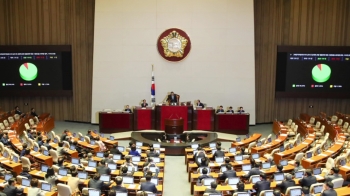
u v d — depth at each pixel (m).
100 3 20.44
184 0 20.38
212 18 20.44
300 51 20.42
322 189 9.09
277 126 18.78
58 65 20.92
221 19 20.42
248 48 20.56
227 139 18.06
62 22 21.12
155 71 20.77
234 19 20.44
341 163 11.40
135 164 11.92
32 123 18.95
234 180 10.00
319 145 13.94
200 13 20.42
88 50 21.22
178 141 16.95
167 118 18.77
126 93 20.95
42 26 21.19
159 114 18.75
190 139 17.39
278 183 9.66
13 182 8.75
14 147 14.20
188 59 20.69
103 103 21.05
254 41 20.78
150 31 20.56
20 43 21.34
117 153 13.30
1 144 13.19
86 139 14.85
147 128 18.95
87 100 21.61
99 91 20.97
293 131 18.09
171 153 16.00
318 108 21.75
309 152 12.62
